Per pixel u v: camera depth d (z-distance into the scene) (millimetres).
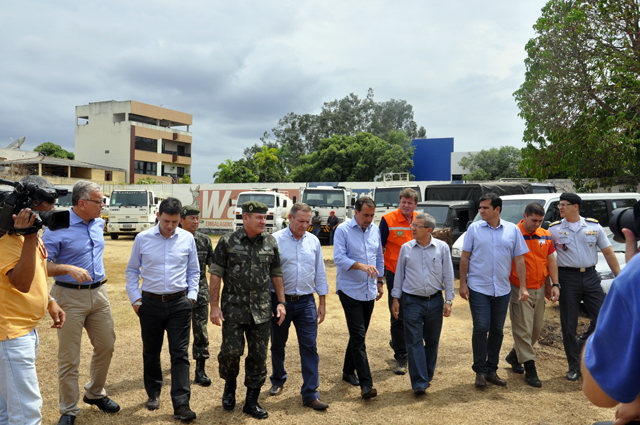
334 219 17766
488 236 4277
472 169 44562
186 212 4570
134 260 3732
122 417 3613
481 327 4219
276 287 3820
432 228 4066
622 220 1348
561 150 15391
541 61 15586
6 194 2430
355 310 4109
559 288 4562
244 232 3689
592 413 3670
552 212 8898
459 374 4605
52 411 3707
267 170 39812
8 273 2510
